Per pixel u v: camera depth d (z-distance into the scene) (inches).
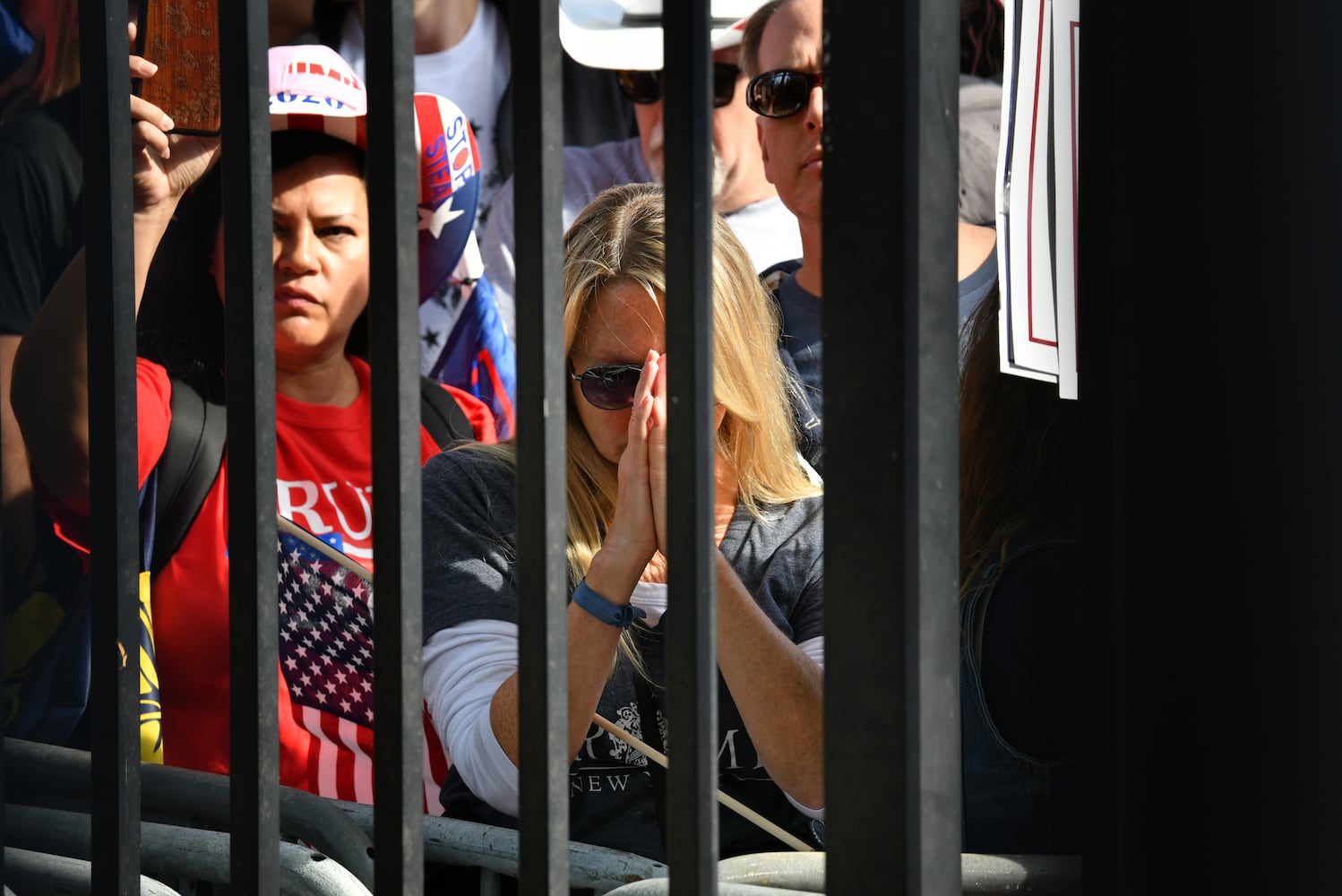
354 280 326.6
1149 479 87.9
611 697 223.3
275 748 114.9
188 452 297.3
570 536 233.5
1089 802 91.6
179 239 305.3
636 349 221.0
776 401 249.1
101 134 120.3
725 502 241.3
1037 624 159.5
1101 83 91.4
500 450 237.5
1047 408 169.0
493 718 204.7
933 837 77.9
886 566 77.2
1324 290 81.4
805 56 331.9
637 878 166.2
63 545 286.7
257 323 112.0
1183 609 86.7
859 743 78.5
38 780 193.0
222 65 111.8
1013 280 115.2
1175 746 87.0
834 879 79.5
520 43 95.3
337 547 317.7
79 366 283.7
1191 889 86.2
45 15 291.3
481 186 363.6
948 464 79.0
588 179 371.9
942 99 77.7
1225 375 84.9
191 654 296.4
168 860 173.6
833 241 78.6
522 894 97.9
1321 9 80.8
